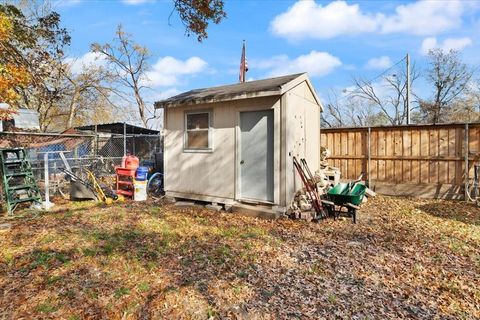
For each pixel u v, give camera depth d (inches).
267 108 263.9
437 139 327.9
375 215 268.5
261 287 134.9
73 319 108.8
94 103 836.6
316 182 287.3
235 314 113.3
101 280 140.1
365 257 169.8
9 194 276.8
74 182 337.7
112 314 112.7
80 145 471.8
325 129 394.9
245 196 282.0
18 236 205.0
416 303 122.0
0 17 325.4
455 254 174.1
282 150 257.0
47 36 465.4
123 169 358.0
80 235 206.4
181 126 328.2
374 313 114.6
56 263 159.2
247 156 280.1
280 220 251.9
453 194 319.3
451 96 908.6
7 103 355.6
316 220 251.1
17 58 367.9
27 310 115.0
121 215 267.7
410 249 182.1
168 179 342.6
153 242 194.7
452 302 122.4
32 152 395.9
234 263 160.7
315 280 141.9
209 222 247.3
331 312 115.2
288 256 171.6
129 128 659.4
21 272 149.0
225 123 291.4
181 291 129.4
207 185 306.8
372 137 366.9
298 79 274.1
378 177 363.6
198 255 171.6
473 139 309.6
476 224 233.6
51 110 789.2
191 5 309.4
